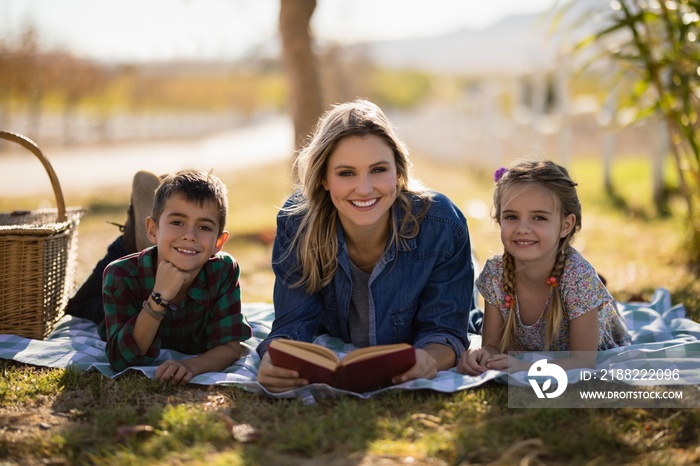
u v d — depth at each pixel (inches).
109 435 99.5
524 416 101.9
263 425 102.3
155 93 1952.5
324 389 111.7
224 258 133.7
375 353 109.0
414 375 113.6
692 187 259.0
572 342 126.1
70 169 735.7
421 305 133.0
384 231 128.6
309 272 131.4
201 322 134.1
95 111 1756.9
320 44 599.8
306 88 300.5
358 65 871.1
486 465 89.5
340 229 130.0
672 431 99.8
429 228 129.8
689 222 240.8
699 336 142.3
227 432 98.9
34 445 96.7
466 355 123.6
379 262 128.6
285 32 300.4
